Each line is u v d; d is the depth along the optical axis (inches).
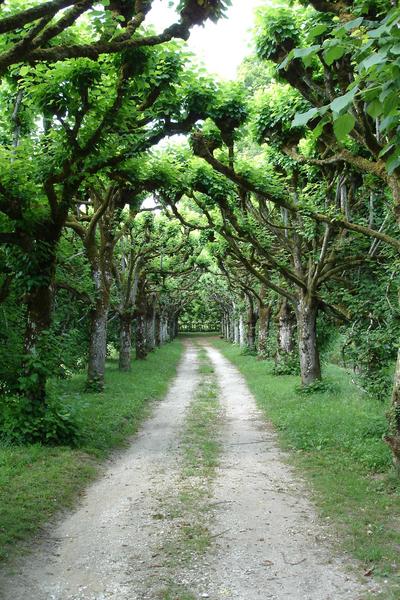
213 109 432.5
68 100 332.2
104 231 696.4
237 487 311.3
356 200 577.9
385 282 531.8
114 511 269.4
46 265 403.5
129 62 321.4
